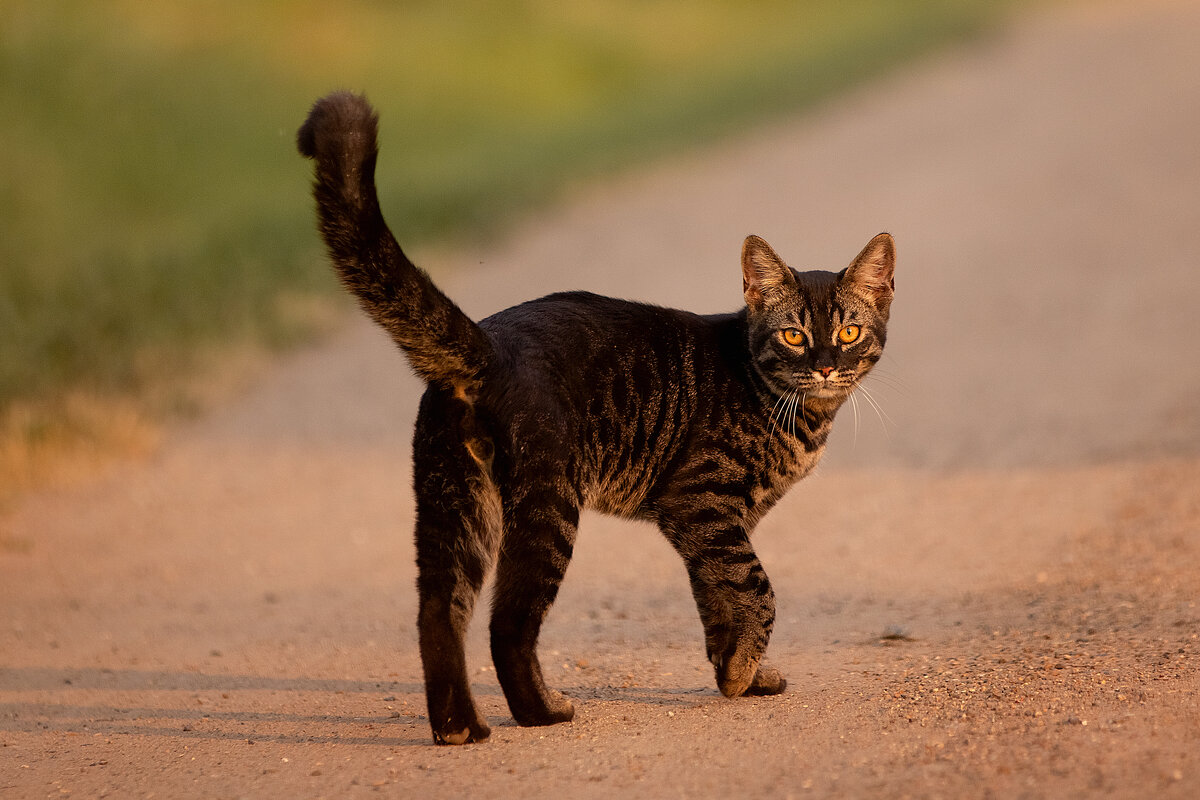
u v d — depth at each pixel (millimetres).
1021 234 27203
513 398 8375
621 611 12125
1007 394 18422
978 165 33500
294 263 26656
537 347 8727
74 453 17359
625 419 9039
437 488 8414
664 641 11156
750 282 9969
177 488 16609
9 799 7832
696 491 9391
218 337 22438
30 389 19094
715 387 9555
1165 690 8094
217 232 30234
